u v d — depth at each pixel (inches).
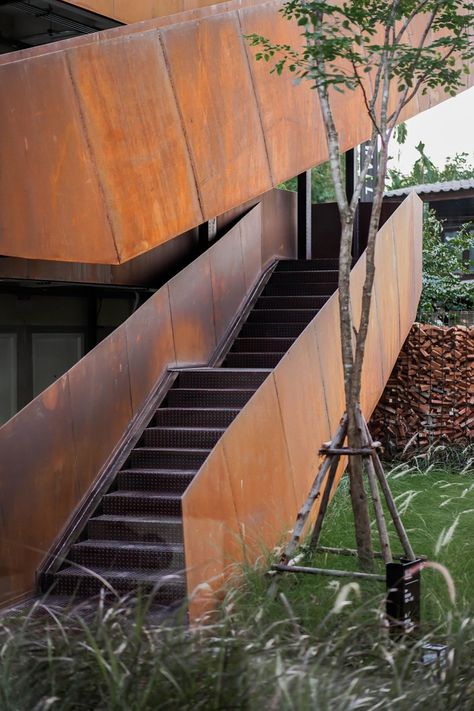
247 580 245.1
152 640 152.8
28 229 269.9
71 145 288.0
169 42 335.9
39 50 281.3
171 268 479.5
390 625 185.5
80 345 497.7
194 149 346.6
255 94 386.3
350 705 136.5
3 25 427.5
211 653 148.6
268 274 492.1
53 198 279.9
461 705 144.6
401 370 509.7
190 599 169.0
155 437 345.7
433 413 505.7
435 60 285.0
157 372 370.6
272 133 398.0
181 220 337.7
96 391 327.6
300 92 420.8
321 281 481.1
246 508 290.0
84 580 283.0
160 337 373.7
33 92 274.5
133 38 317.7
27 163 270.7
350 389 269.1
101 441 328.5
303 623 196.2
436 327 510.0
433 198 930.7
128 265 448.8
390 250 455.8
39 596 285.3
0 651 154.8
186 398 365.7
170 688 138.9
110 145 304.3
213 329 421.1
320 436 357.1
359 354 269.4
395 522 258.8
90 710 139.4
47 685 143.6
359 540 267.4
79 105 292.5
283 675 138.4
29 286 450.3
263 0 393.4
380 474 261.9
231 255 445.1
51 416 302.4
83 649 151.5
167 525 298.5
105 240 300.5
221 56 364.2
